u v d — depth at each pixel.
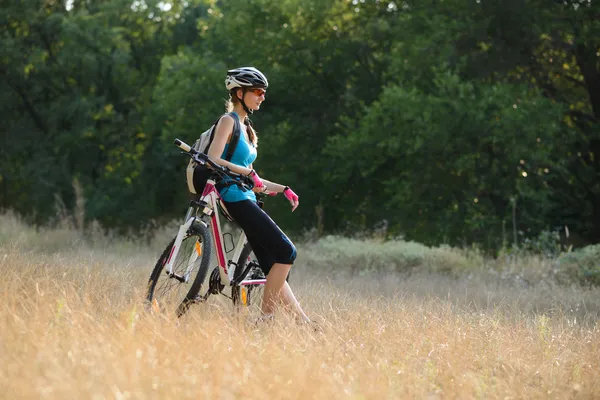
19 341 7.36
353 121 50.19
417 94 45.66
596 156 48.69
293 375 7.24
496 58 42.91
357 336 10.07
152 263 22.08
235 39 56.44
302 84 56.97
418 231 45.41
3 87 76.88
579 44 45.38
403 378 7.91
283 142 55.56
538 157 41.34
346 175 50.97
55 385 5.88
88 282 12.31
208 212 11.03
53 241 32.97
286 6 52.59
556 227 46.94
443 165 44.38
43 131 79.38
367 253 29.55
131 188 76.62
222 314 10.63
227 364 7.27
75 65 75.62
